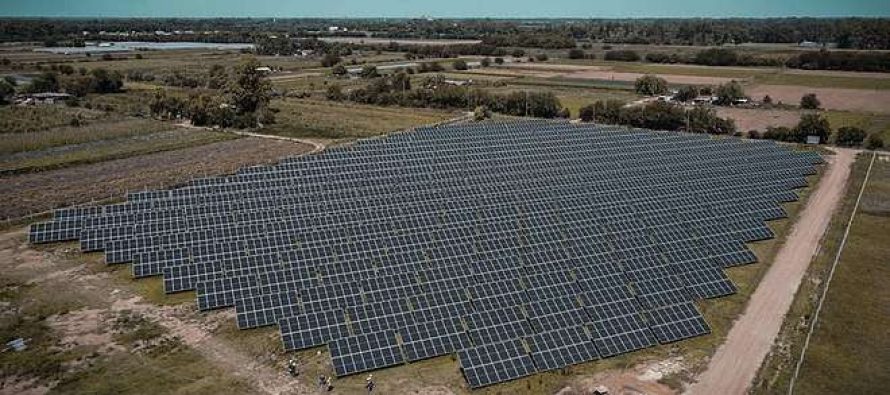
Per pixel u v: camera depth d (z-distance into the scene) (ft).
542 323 210.38
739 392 183.32
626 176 379.96
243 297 224.12
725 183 372.79
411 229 287.89
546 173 384.47
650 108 594.65
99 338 205.57
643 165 406.62
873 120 607.78
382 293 227.81
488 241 272.10
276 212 305.53
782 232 312.71
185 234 274.77
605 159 419.95
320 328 205.26
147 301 230.27
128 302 229.45
